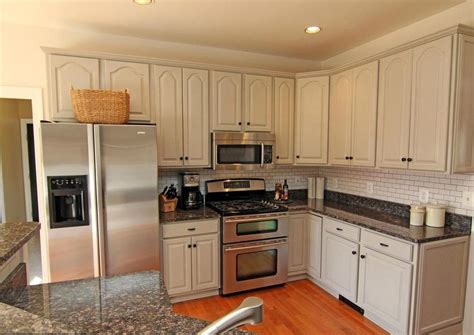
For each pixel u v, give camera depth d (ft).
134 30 9.68
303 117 11.40
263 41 10.63
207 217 9.66
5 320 2.51
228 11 8.22
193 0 7.63
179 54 10.96
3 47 9.11
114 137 8.07
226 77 10.50
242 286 10.12
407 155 8.07
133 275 4.84
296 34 9.95
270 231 10.39
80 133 7.75
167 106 9.80
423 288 7.28
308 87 11.27
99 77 9.01
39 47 9.38
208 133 10.42
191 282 9.61
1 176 14.26
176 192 10.80
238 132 10.69
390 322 7.83
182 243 9.41
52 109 8.64
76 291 4.27
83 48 9.87
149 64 9.53
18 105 16.93
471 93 7.17
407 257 7.32
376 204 10.48
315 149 11.29
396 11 8.21
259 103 11.02
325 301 9.73
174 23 9.08
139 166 8.40
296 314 8.99
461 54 6.93
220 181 11.69
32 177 17.61
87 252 8.02
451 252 7.59
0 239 4.51
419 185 9.05
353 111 9.90
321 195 12.73
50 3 7.78
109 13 8.40
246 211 10.00
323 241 10.30
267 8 8.03
